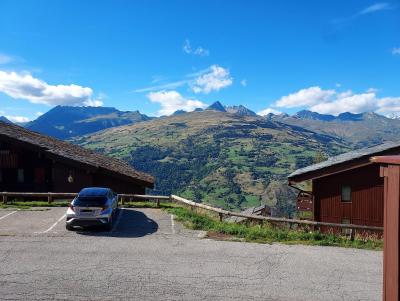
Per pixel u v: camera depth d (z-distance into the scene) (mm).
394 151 25250
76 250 15406
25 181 32906
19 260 13969
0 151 32531
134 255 14906
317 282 12445
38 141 34031
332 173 26781
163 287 11805
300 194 33000
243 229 19250
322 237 18453
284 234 18578
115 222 21172
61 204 25984
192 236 18281
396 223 6406
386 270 6633
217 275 12898
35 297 10922
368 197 26531
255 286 12016
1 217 21531
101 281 12172
